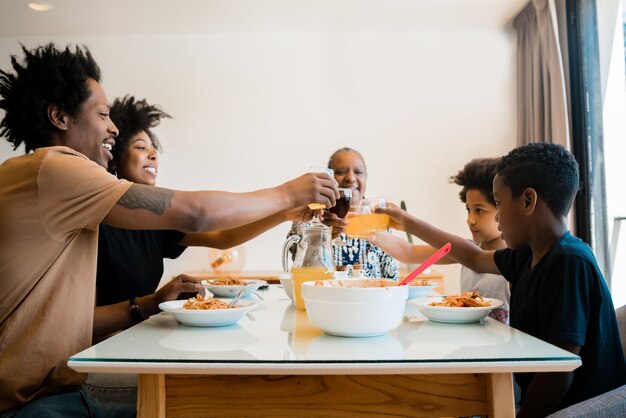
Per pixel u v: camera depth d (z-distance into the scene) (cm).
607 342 112
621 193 283
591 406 88
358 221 160
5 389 103
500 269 146
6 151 375
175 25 359
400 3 328
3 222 104
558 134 303
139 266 180
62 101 132
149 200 111
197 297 118
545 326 113
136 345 89
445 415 86
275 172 370
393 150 368
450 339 95
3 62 374
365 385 85
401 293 96
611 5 284
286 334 100
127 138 206
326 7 332
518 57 358
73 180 106
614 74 284
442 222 366
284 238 367
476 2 330
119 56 375
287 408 85
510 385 83
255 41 374
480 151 368
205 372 77
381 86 370
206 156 372
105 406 119
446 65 370
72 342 111
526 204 125
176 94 373
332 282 107
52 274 109
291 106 371
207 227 116
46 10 334
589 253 117
